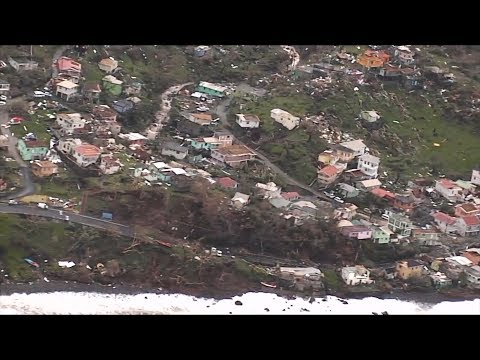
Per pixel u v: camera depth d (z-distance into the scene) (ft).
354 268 438.81
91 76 550.77
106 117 509.76
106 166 458.91
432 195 518.37
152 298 402.93
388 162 541.34
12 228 409.90
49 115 498.69
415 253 461.37
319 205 476.95
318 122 548.31
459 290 444.14
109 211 437.17
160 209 444.14
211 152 512.63
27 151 457.68
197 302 405.59
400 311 419.95
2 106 496.23
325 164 512.63
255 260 439.22
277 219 449.89
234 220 445.37
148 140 510.58
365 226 460.96
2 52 538.06
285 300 416.46
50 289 394.11
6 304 378.32
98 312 384.27
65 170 457.68
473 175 535.19
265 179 494.18
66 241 415.44
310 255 448.24
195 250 430.20
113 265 410.52
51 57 558.15
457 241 480.23
